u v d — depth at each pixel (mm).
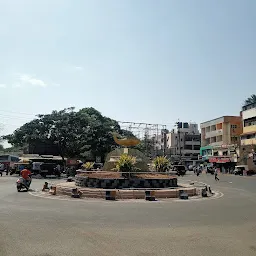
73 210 12516
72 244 7309
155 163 23891
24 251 6672
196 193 19812
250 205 15141
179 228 9352
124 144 26156
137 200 16484
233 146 60188
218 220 10797
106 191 16797
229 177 46125
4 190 21625
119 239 7867
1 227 8992
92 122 53844
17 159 59938
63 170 52125
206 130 74688
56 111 50438
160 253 6715
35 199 16203
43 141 48594
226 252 6883
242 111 58125
